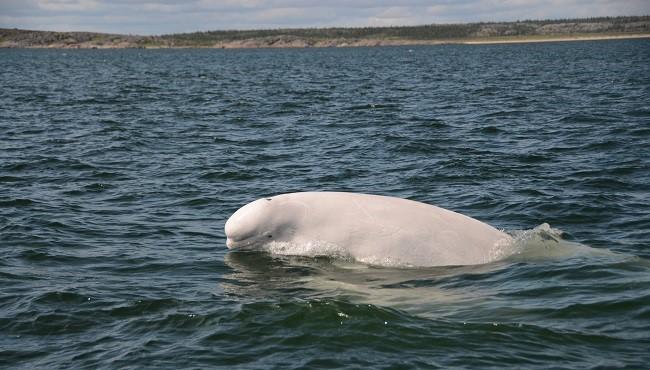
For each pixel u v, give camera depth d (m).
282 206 10.96
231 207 15.45
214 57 168.88
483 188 16.72
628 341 7.84
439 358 7.59
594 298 9.05
